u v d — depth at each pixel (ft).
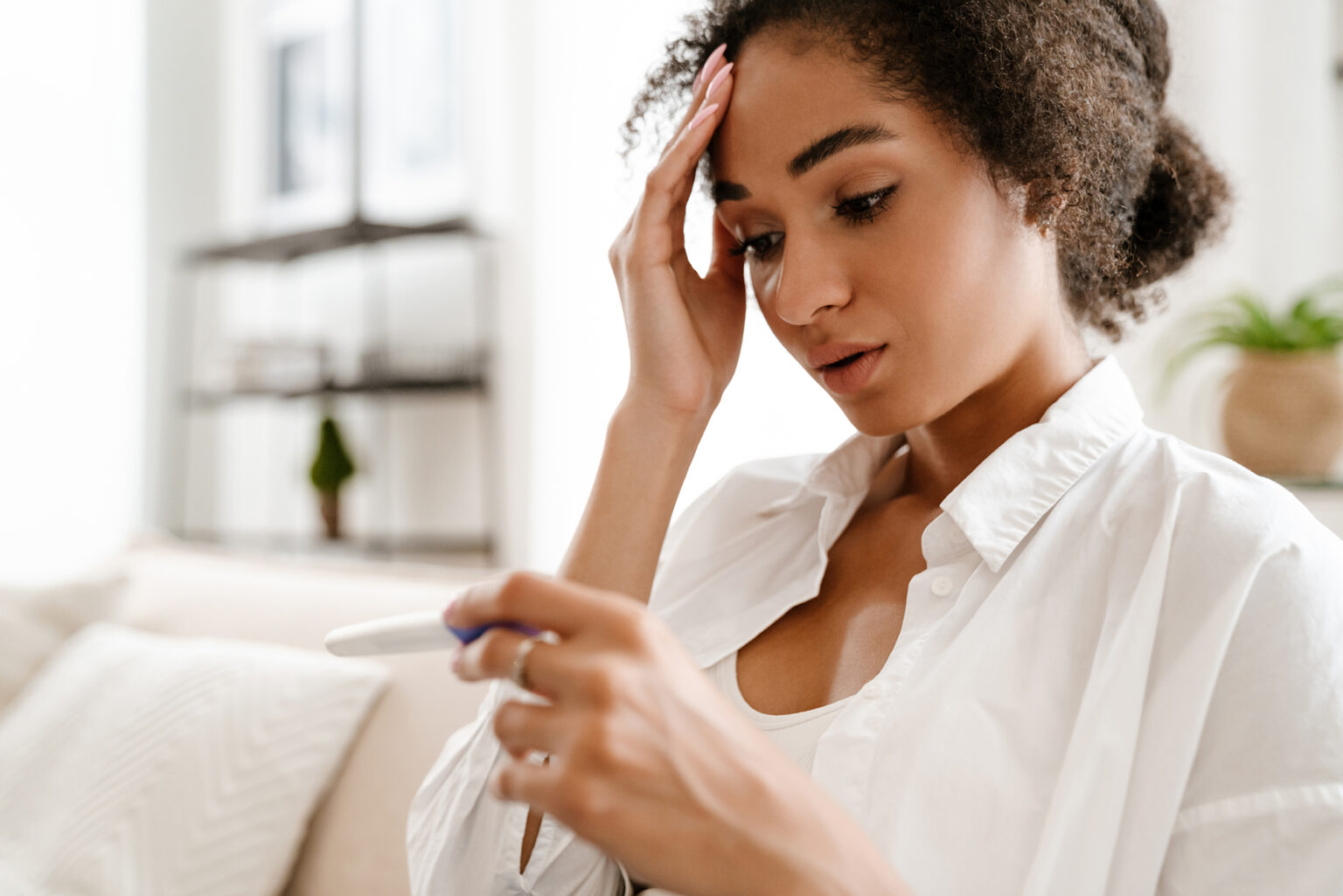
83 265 11.61
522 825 2.54
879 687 2.28
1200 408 5.81
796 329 2.40
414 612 4.79
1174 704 2.03
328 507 10.14
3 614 5.94
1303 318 5.16
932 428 2.70
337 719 4.43
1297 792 1.88
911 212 2.26
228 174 12.19
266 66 12.09
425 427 10.08
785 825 1.43
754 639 2.74
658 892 2.37
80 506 11.57
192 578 5.98
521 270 9.05
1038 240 2.41
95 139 11.69
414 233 9.36
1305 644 1.97
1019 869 2.08
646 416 2.64
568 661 1.42
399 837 4.15
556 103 8.64
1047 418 2.46
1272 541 2.07
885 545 2.71
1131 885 1.98
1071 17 2.41
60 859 4.51
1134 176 2.56
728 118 2.45
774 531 3.03
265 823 4.29
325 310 11.38
